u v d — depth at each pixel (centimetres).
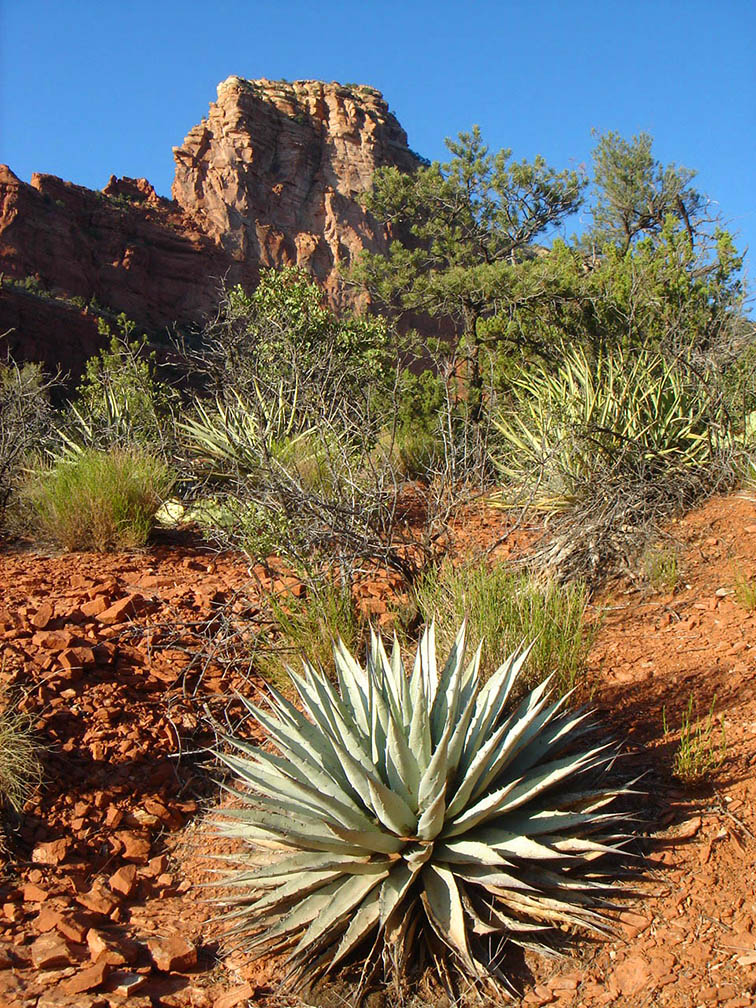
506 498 875
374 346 1424
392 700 407
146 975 350
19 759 450
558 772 370
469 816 355
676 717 478
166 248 7406
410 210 2002
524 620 505
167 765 494
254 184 7919
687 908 349
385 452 796
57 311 5909
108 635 607
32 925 375
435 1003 326
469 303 1523
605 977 325
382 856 357
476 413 1235
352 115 8450
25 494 919
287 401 972
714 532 738
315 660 543
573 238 2277
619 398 851
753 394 916
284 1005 331
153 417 1064
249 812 369
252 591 682
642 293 1152
